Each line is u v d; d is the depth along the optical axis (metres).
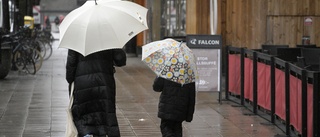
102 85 11.08
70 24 10.97
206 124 16.09
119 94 22.61
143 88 24.64
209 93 22.55
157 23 41.72
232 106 19.16
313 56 16.89
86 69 11.12
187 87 12.07
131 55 44.78
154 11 41.84
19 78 28.31
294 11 27.36
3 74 27.48
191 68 12.05
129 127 15.74
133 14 11.15
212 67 19.73
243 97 18.94
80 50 10.82
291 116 13.82
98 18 10.91
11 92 23.03
